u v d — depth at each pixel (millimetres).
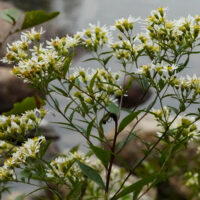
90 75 1251
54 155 1238
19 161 1218
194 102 1205
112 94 1251
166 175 1205
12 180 1221
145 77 1226
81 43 1239
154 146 1219
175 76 1204
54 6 6129
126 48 1243
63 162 1224
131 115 1173
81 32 1233
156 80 1221
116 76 1254
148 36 1232
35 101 1138
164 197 1982
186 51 1204
